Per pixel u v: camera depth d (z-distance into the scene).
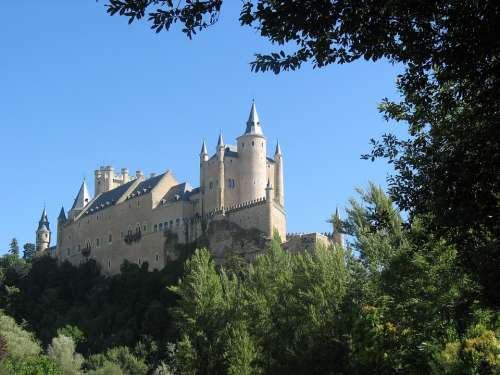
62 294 189.12
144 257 179.25
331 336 62.44
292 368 64.31
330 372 61.53
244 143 171.12
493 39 18.95
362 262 61.03
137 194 187.50
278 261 85.81
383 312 50.06
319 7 19.64
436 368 39.19
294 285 72.94
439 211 22.94
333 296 66.62
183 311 82.88
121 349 121.56
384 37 20.34
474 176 21.27
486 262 23.89
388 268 52.72
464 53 19.72
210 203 169.25
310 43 20.95
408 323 47.28
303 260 75.69
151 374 116.69
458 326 44.06
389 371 49.06
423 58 20.73
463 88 21.55
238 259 146.62
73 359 110.69
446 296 43.38
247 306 77.06
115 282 175.75
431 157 25.33
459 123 24.62
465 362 36.66
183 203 173.38
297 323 69.75
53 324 170.12
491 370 35.88
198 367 76.56
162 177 186.88
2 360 81.94
